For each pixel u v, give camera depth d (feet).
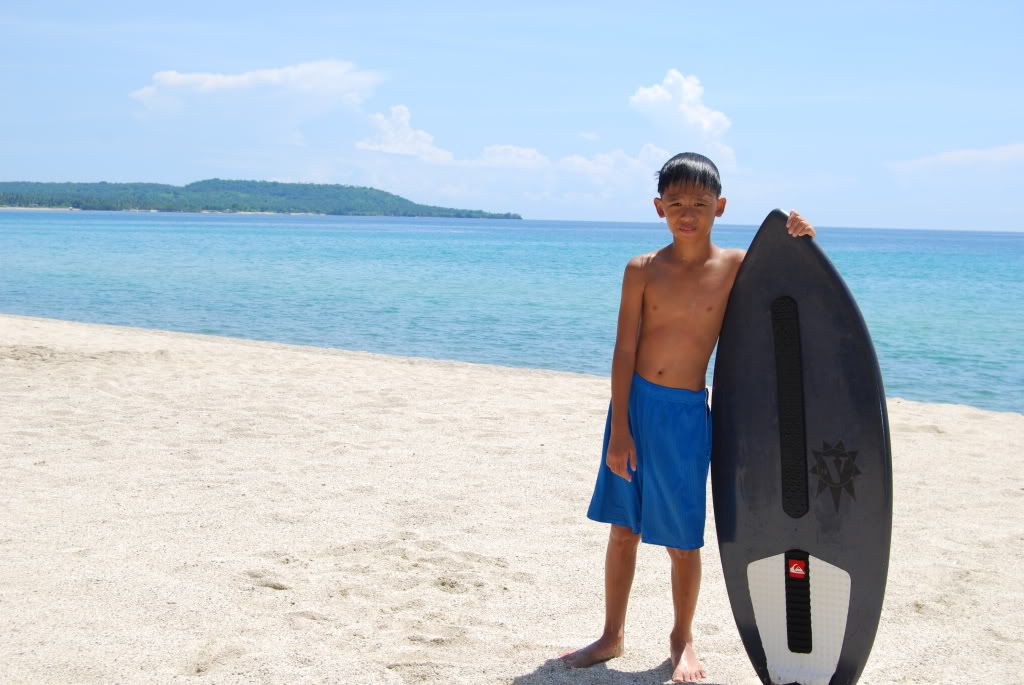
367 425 21.77
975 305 75.15
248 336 48.80
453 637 10.00
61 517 13.93
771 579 8.98
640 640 10.27
